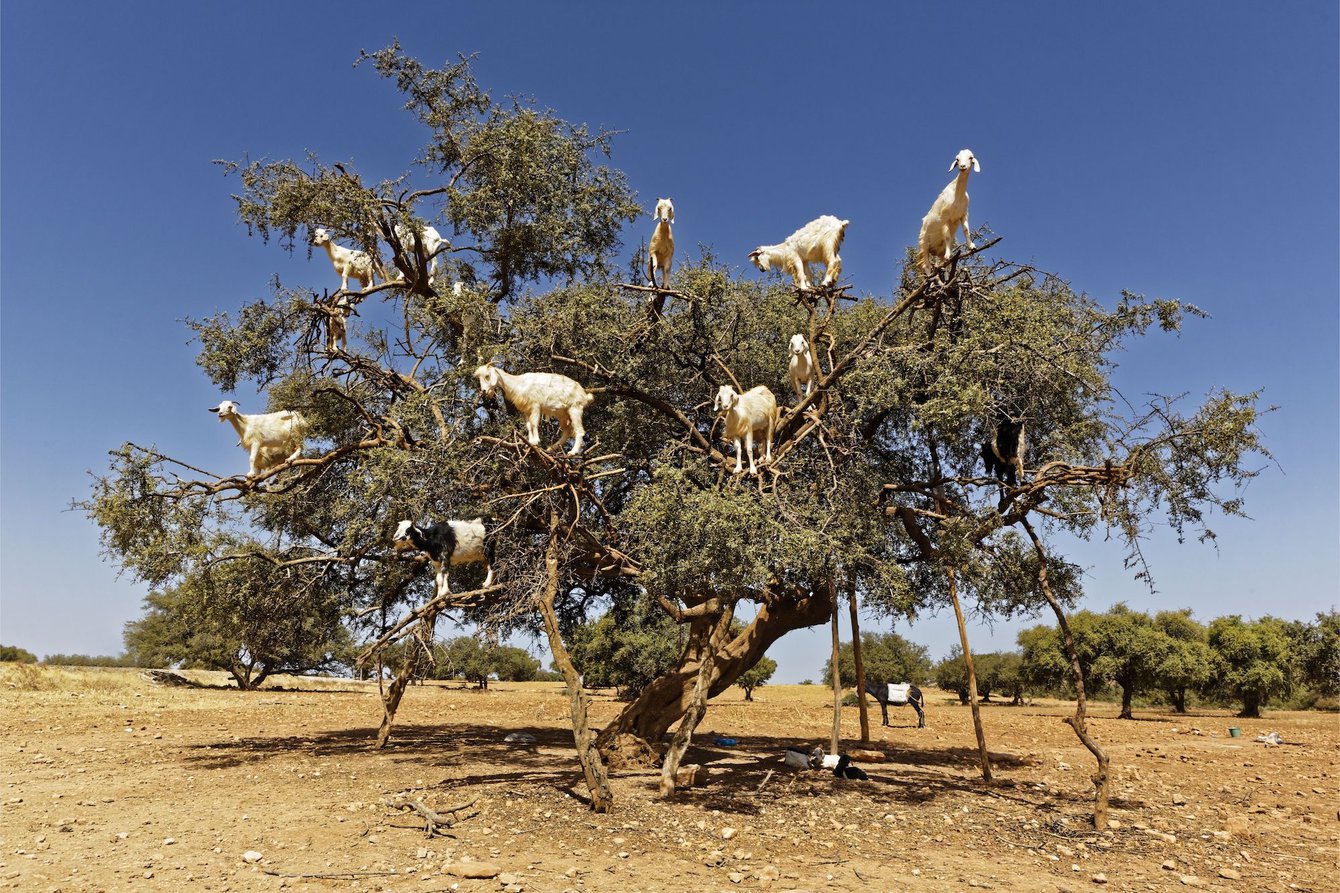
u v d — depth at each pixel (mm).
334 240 15266
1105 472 9969
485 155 14312
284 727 19234
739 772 13227
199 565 14195
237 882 7332
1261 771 15602
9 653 47344
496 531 10516
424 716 22609
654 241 13039
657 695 14234
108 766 13195
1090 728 24594
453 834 8898
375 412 14414
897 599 11523
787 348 14266
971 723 25141
